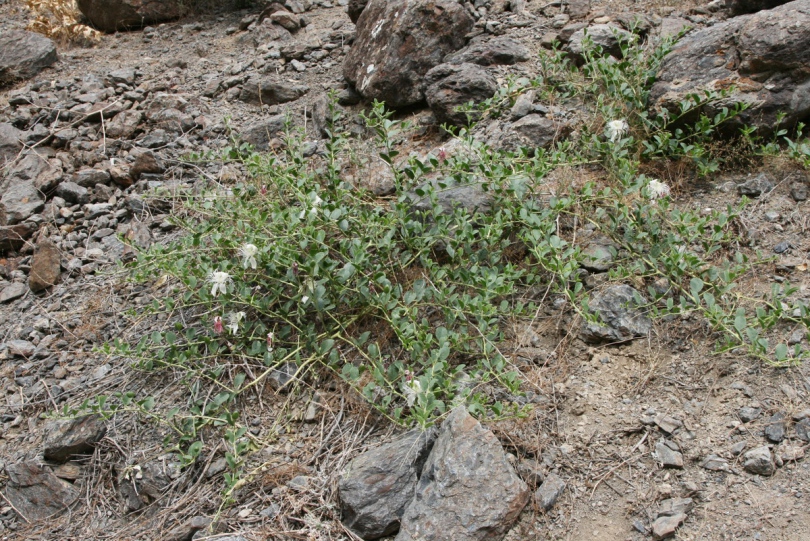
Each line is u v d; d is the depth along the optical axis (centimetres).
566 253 322
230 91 550
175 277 376
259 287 353
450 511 252
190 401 319
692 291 303
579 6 519
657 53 420
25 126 541
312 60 566
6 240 442
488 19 537
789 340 296
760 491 253
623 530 253
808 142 379
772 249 338
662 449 270
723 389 286
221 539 265
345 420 303
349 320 324
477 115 448
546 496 261
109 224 446
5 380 360
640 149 385
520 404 293
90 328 376
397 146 455
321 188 390
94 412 305
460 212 341
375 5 508
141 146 503
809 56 373
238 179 455
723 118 373
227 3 698
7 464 317
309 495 277
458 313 310
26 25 709
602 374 302
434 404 273
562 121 426
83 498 303
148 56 629
